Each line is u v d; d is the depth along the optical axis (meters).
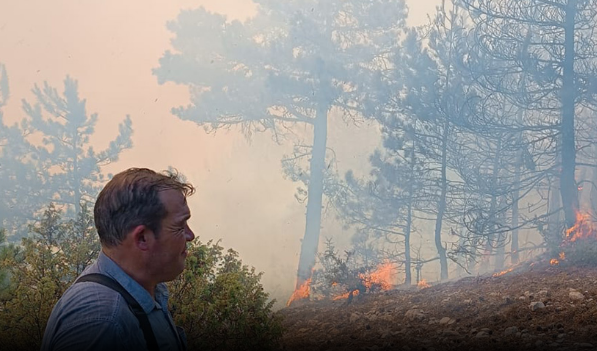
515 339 5.14
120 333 1.68
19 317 4.66
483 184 12.67
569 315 5.46
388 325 6.68
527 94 11.80
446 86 12.47
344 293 10.17
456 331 5.84
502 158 12.92
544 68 11.35
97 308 1.69
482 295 7.02
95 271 1.82
